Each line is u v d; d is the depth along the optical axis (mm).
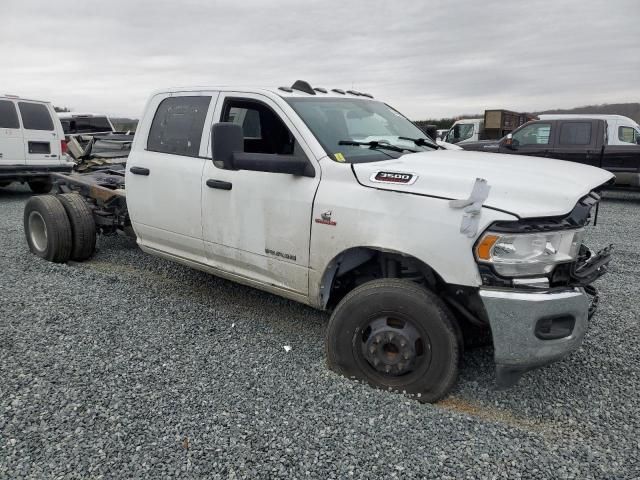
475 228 3094
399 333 3371
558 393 3535
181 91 4953
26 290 5254
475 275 3129
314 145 3865
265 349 4059
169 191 4824
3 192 13672
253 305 5199
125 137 9008
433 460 2730
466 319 3645
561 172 3576
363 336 3527
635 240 8469
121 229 6676
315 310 5105
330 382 3496
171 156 4883
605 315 4930
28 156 11977
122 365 3684
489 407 3375
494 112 22984
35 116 12070
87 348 3947
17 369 3582
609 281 6082
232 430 2936
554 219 3127
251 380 3510
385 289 3398
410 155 3967
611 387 3609
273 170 3736
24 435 2873
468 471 2654
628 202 13250
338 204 3617
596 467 2713
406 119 5258
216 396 3293
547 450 2855
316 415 3092
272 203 4000
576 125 13523
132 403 3193
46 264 6242
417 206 3311
